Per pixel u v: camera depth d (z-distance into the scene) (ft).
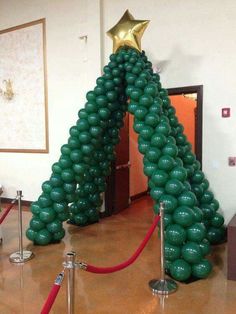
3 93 20.49
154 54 15.33
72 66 17.71
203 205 12.87
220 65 13.82
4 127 20.75
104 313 8.06
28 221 16.62
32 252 12.17
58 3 17.89
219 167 14.11
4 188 21.16
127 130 19.33
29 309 8.25
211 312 8.03
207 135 14.29
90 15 16.66
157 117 10.96
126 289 9.32
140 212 18.52
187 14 14.43
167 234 9.75
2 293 9.12
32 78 19.24
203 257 10.03
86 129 13.21
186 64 14.58
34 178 19.83
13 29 19.63
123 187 19.04
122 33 13.14
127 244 13.12
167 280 9.62
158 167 10.49
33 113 19.43
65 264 6.29
